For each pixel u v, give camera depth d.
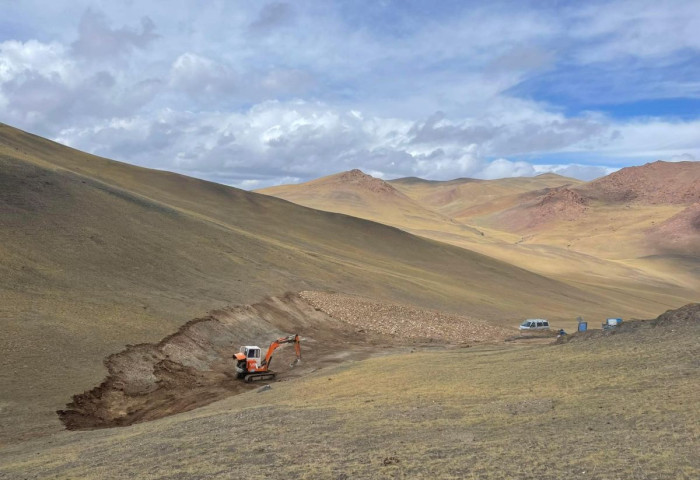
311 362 42.66
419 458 13.23
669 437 13.41
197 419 21.28
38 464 16.31
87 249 52.16
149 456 15.41
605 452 12.67
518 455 12.96
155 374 34.41
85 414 26.81
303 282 68.25
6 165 64.12
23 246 46.91
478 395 20.64
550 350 29.62
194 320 45.06
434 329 60.91
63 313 37.59
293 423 18.03
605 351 25.62
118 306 42.59
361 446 14.70
